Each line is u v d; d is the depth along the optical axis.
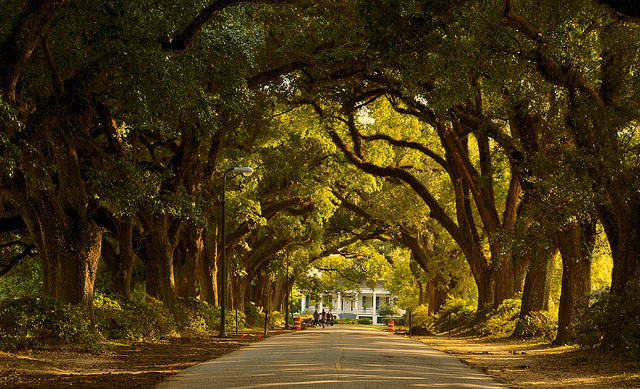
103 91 21.56
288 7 30.25
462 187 43.09
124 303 28.12
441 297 60.81
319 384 11.77
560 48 18.05
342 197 60.59
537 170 23.95
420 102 34.62
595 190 20.34
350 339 32.53
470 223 43.03
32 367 15.09
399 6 15.98
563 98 21.39
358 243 77.75
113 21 18.88
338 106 39.56
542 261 33.47
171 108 20.91
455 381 13.30
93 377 13.77
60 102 19.84
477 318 41.16
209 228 28.70
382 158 51.16
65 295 22.06
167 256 32.91
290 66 32.38
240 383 12.26
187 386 12.05
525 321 33.19
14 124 16.31
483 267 42.38
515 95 21.42
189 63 20.95
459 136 41.03
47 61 20.31
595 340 21.61
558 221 20.94
